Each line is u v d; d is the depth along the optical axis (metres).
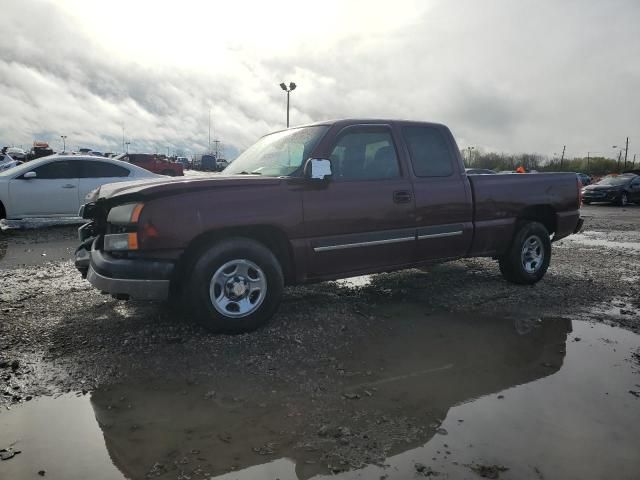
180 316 4.31
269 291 3.90
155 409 2.76
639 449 2.40
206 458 2.30
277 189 3.94
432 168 4.91
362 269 4.45
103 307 4.59
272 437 2.49
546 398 2.94
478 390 3.04
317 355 3.55
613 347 3.82
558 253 8.45
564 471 2.22
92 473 2.18
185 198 3.62
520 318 4.50
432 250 4.85
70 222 9.90
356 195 4.29
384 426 2.61
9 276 5.88
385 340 3.89
